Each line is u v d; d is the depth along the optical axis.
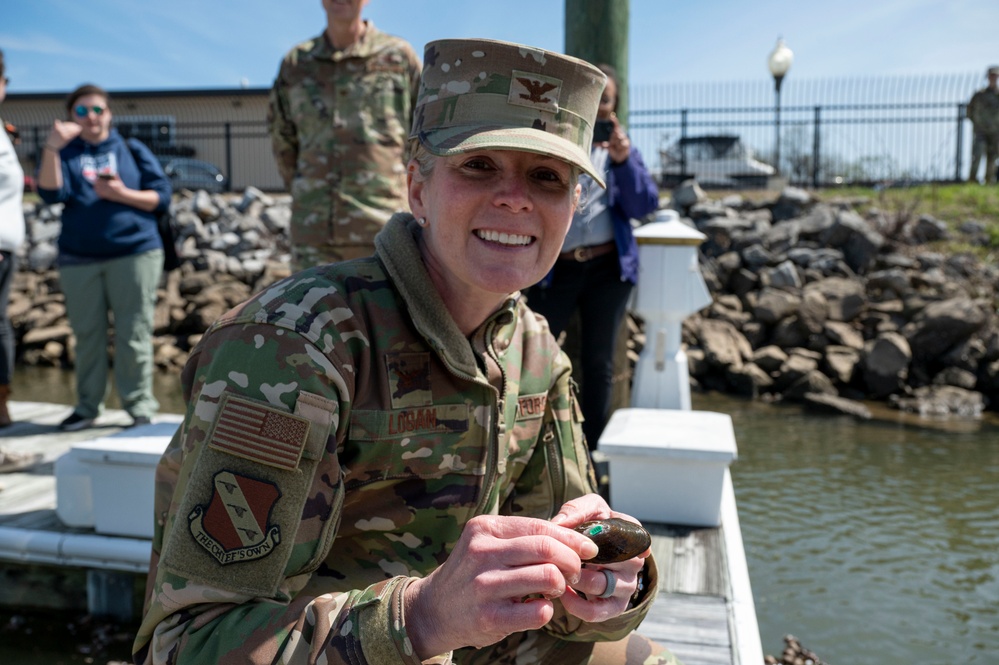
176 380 9.44
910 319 9.43
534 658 1.49
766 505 4.90
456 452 1.33
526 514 1.57
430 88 1.28
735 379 8.87
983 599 3.58
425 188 1.32
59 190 4.20
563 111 1.26
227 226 13.12
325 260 3.74
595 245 3.66
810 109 14.99
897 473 5.62
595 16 4.30
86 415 4.61
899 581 3.77
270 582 1.08
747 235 11.18
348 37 3.68
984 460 5.99
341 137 3.67
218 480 1.08
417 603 1.01
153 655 1.10
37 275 12.45
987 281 10.11
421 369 1.29
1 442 4.32
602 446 3.21
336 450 1.17
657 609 2.52
